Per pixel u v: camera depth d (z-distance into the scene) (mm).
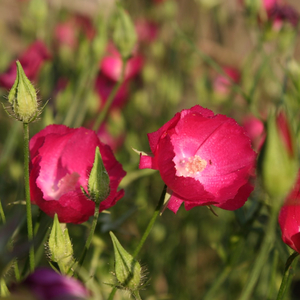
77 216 414
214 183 444
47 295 354
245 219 474
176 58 785
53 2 719
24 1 760
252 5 585
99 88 663
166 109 756
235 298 623
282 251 455
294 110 519
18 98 396
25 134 402
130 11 818
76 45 721
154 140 419
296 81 511
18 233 449
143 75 744
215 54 835
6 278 414
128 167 533
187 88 853
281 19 578
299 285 617
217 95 713
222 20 815
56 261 404
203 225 707
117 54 654
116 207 606
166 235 664
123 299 456
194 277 646
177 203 427
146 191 686
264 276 585
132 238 598
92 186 398
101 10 563
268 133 378
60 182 443
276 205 383
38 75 638
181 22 867
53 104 660
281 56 596
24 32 755
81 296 356
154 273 611
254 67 822
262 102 767
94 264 479
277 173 377
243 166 440
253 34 648
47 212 415
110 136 660
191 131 449
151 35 793
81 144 439
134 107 763
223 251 485
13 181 553
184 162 450
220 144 448
